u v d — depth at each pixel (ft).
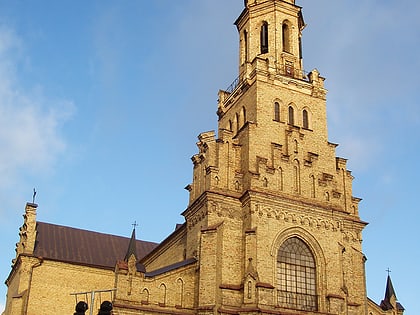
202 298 146.72
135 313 141.28
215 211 159.22
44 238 225.76
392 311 176.86
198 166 176.35
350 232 173.88
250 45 199.62
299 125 184.14
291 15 203.82
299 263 160.25
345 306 157.38
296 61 196.95
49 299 200.64
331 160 183.42
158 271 154.92
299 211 165.17
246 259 150.61
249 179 163.63
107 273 213.46
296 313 148.97
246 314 142.20
